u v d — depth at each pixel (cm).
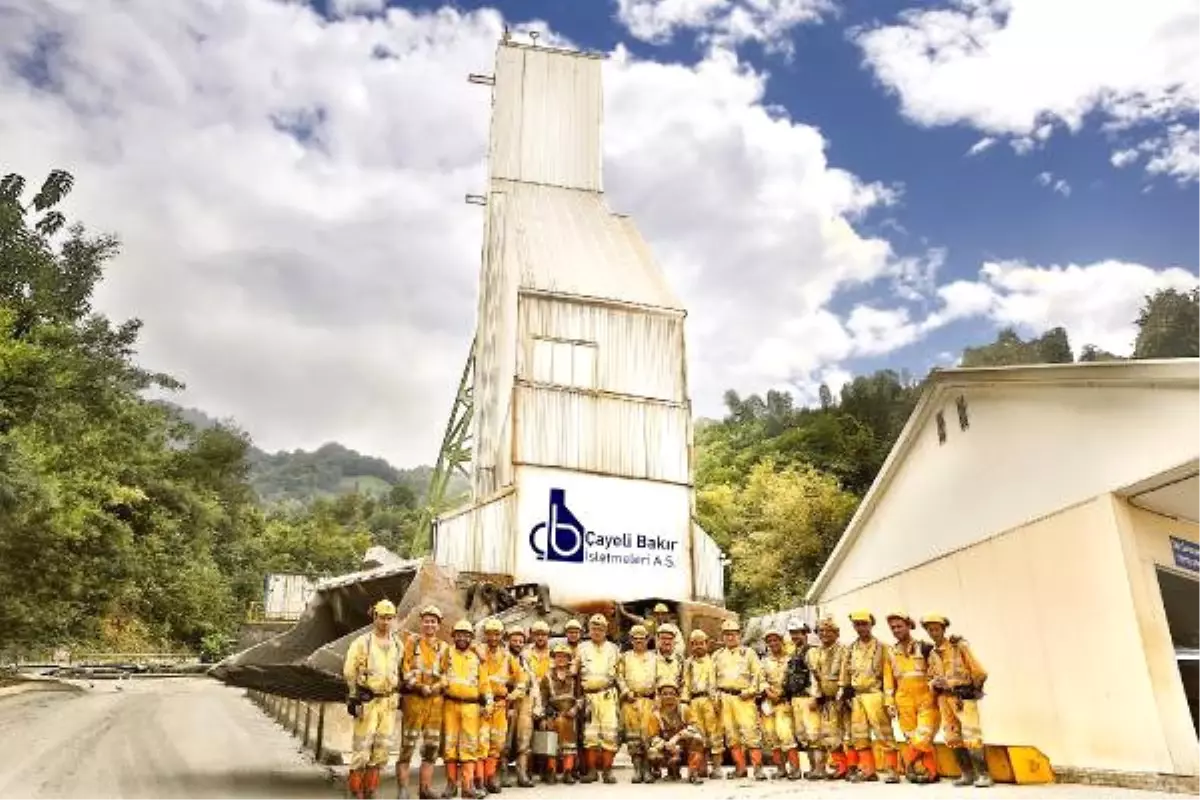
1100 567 993
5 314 2647
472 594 1330
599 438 1997
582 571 1877
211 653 5172
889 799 830
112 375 3559
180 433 4709
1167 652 936
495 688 974
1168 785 877
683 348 2177
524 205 2573
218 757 1246
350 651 863
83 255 3309
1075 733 1020
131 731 1535
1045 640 1080
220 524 6006
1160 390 932
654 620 1605
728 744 1109
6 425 2570
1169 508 1014
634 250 2472
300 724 1535
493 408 2336
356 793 843
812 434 5819
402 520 12862
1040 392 1127
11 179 3047
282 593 3653
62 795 887
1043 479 1108
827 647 1098
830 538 3994
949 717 967
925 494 1405
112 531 3053
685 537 1994
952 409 1328
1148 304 7194
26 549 2580
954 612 1286
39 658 4522
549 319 2066
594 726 1071
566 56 2916
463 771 905
